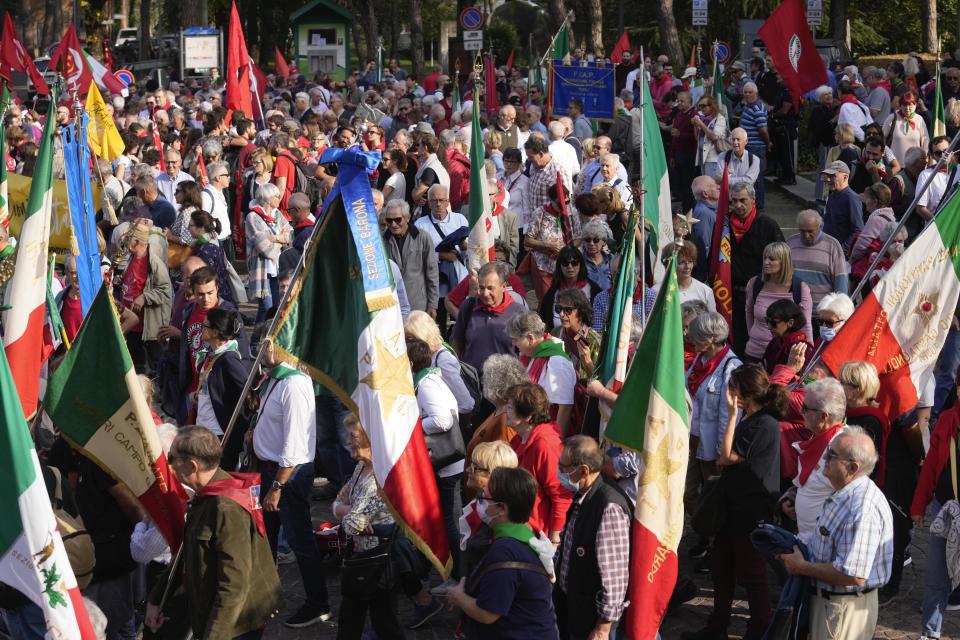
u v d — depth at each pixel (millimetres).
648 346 5402
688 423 5406
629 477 5602
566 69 18547
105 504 5703
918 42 45656
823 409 5840
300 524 6602
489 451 5547
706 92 21828
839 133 14641
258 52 58906
